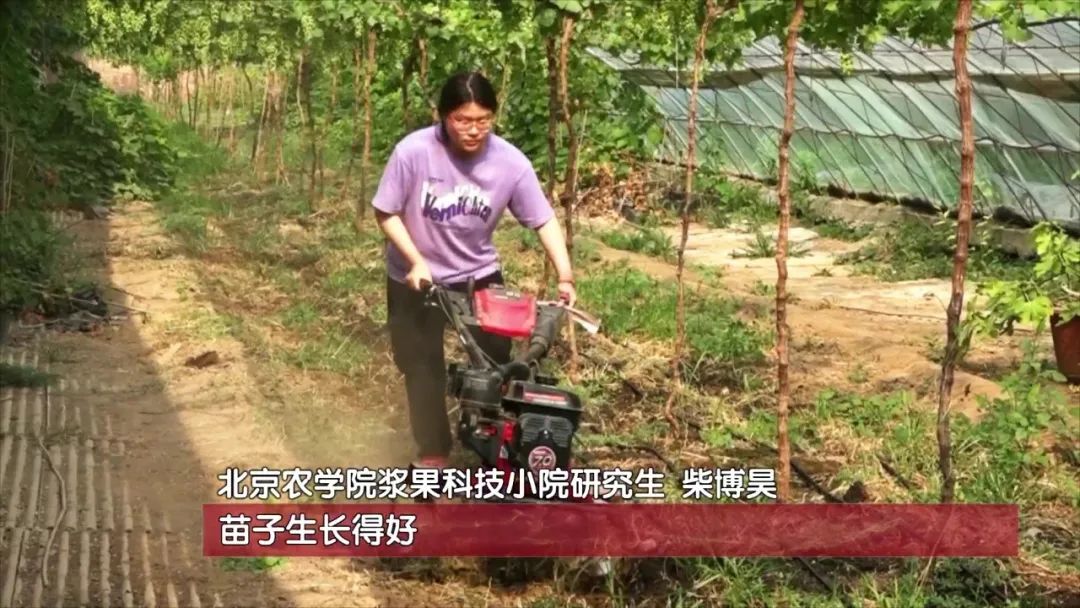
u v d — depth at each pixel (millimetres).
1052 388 8297
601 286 11461
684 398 8312
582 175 18797
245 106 31156
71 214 15898
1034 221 15273
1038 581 5500
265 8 18094
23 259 10969
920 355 9766
